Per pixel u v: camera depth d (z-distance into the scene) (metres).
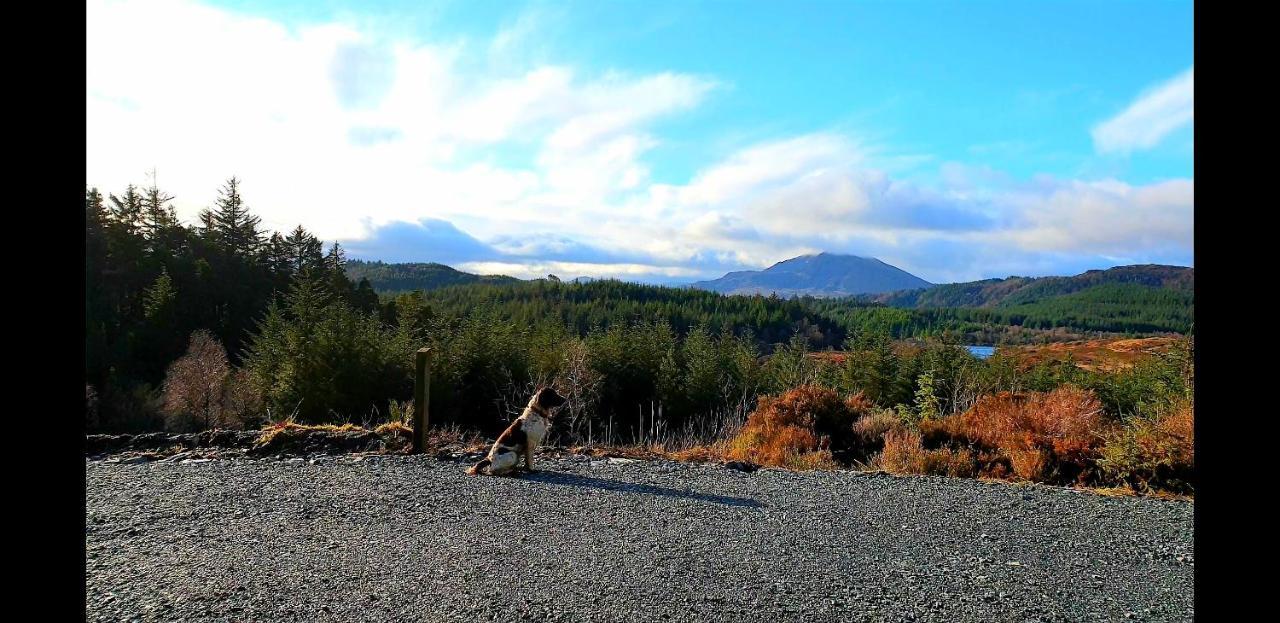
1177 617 3.55
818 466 7.97
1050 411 8.66
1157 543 4.77
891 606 3.58
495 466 6.20
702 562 4.12
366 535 4.48
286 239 62.78
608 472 6.52
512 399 26.70
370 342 27.06
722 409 25.89
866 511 5.41
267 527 4.60
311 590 3.56
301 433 7.22
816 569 4.08
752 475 6.59
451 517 4.91
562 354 29.39
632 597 3.56
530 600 3.48
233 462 6.41
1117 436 7.48
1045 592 3.85
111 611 3.27
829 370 29.83
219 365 31.34
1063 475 7.29
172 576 3.72
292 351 26.86
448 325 32.94
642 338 34.06
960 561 4.32
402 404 25.53
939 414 11.41
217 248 54.50
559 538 4.50
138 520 4.68
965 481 6.55
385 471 6.22
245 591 3.53
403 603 3.41
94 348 32.94
